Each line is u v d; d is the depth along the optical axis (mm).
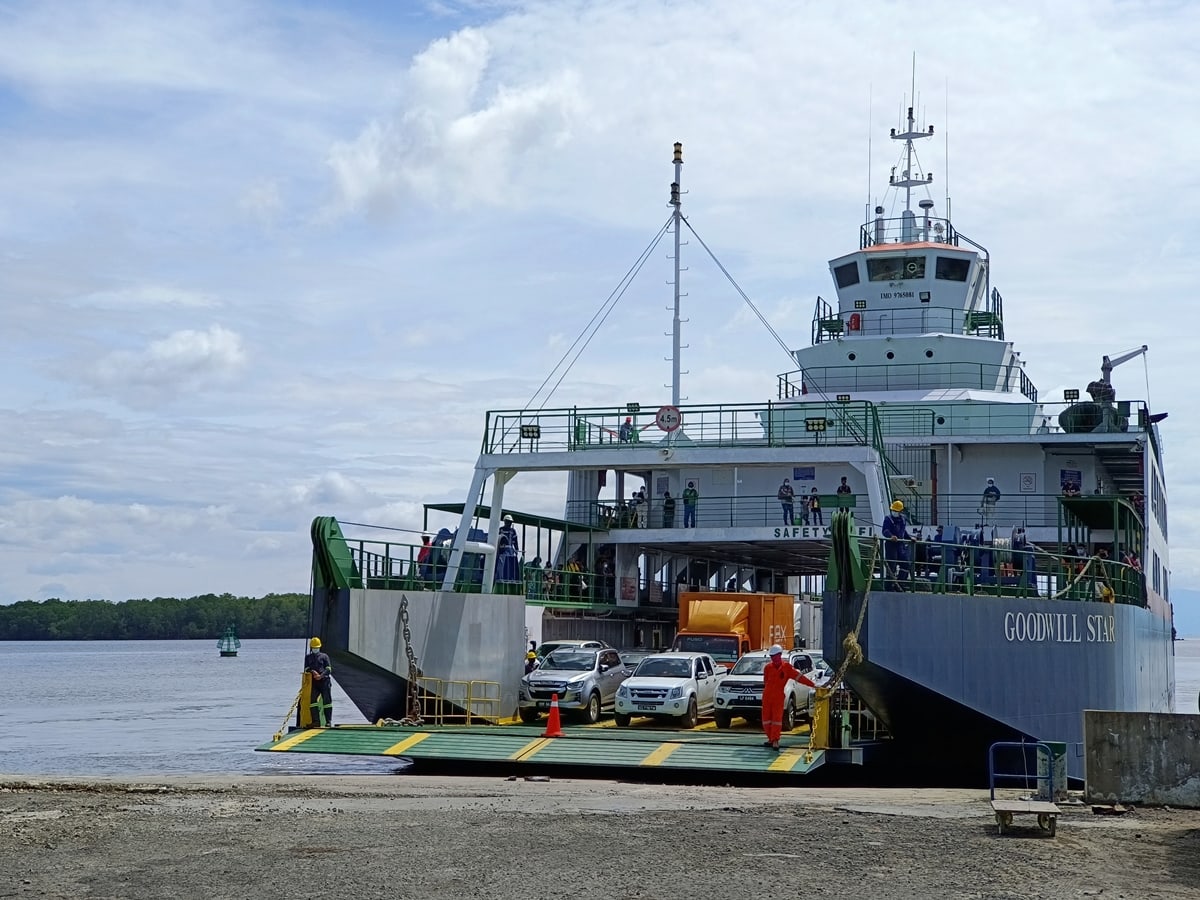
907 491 34906
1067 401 36312
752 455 31219
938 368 40000
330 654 27484
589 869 13477
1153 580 37594
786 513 35438
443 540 34219
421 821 16797
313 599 27484
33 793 20703
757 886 12719
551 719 25969
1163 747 18953
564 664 30812
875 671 23516
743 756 23266
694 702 28500
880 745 25172
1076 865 14102
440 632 30172
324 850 14500
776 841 15344
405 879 12891
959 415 37188
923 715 25234
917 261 41406
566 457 32719
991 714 25047
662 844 15031
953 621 24547
